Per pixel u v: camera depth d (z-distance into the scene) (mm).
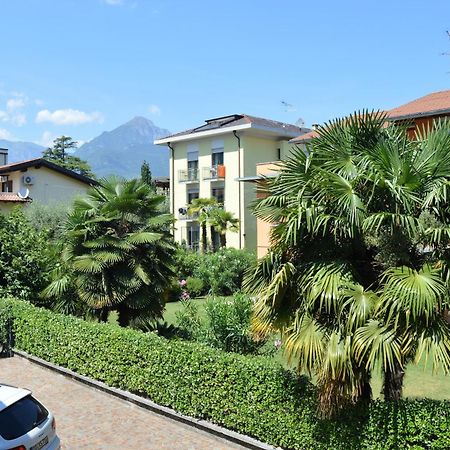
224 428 8227
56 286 13375
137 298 12266
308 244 6793
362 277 6660
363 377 5992
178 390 8891
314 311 6246
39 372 12039
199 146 37750
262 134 35594
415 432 6086
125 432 8484
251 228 35344
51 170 36938
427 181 6414
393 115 19359
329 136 7035
